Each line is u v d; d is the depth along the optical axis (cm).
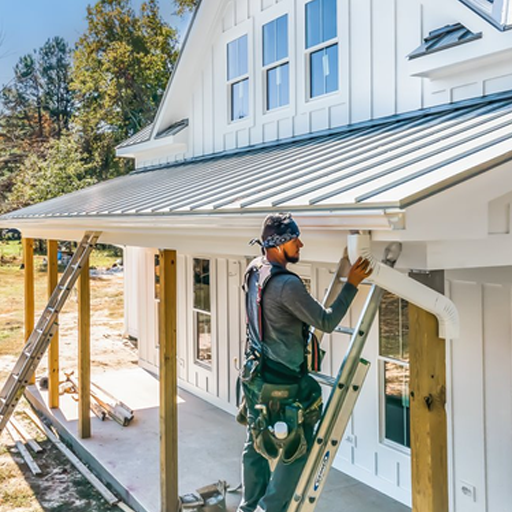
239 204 353
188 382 1019
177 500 564
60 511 621
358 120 651
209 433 808
